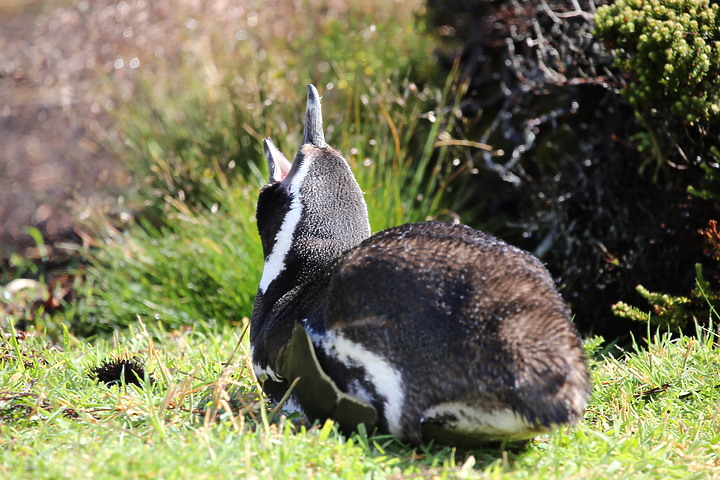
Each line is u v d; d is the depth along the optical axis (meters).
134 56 20.95
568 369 7.65
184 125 19.48
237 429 8.30
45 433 8.61
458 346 7.85
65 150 22.50
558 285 14.51
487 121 17.55
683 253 13.11
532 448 8.66
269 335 9.26
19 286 17.31
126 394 9.82
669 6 12.17
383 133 17.00
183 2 21.22
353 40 19.47
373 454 8.15
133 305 15.69
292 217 9.75
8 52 24.95
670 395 10.07
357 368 8.33
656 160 13.69
